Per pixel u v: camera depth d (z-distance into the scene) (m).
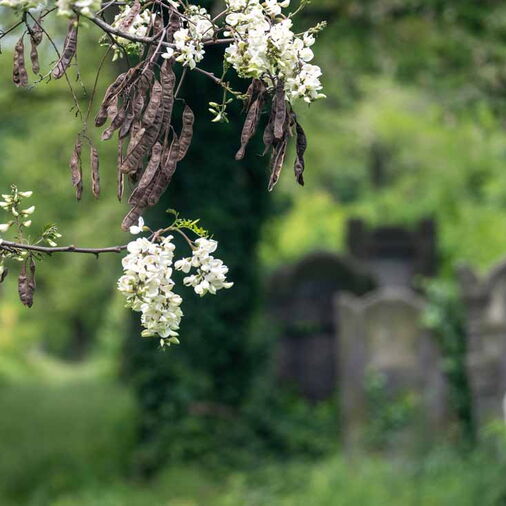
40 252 2.89
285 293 14.48
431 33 13.41
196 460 11.44
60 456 11.86
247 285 12.17
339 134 23.62
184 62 2.79
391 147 24.94
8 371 23.23
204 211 11.68
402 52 13.70
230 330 12.07
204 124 11.32
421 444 11.18
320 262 14.52
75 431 13.71
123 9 2.96
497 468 9.52
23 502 10.45
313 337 14.47
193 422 11.58
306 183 25.19
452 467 10.30
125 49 2.89
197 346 11.88
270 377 12.59
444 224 20.95
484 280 10.96
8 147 18.38
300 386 14.37
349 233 17.98
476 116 14.07
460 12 12.44
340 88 15.16
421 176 24.06
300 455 11.88
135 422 11.91
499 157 22.47
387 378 11.40
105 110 2.78
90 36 12.62
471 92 13.70
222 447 11.59
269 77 2.85
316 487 10.08
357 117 22.66
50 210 20.45
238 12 2.86
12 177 18.77
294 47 2.77
